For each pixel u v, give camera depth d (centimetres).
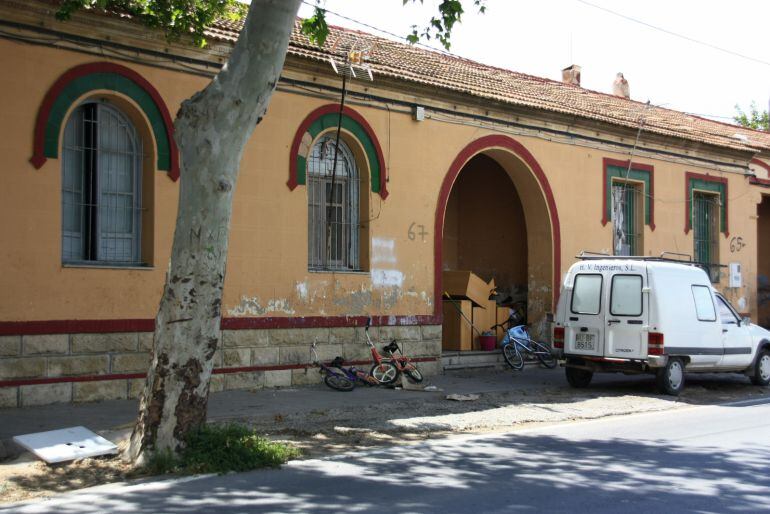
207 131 805
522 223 2047
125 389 1193
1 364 1081
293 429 1011
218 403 1202
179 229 815
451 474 796
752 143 2492
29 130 1114
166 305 813
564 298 1501
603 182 1980
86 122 1201
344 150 1522
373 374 1429
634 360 1398
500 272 2089
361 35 1873
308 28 1063
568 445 955
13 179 1099
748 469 831
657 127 2123
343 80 1441
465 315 1783
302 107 1429
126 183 1239
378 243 1538
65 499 693
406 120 1593
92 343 1164
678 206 2170
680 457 889
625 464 852
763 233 2831
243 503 680
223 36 1309
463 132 1692
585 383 1510
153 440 802
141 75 1227
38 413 1059
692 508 684
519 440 984
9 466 799
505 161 1833
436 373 1625
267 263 1373
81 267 1158
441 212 1647
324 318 1444
